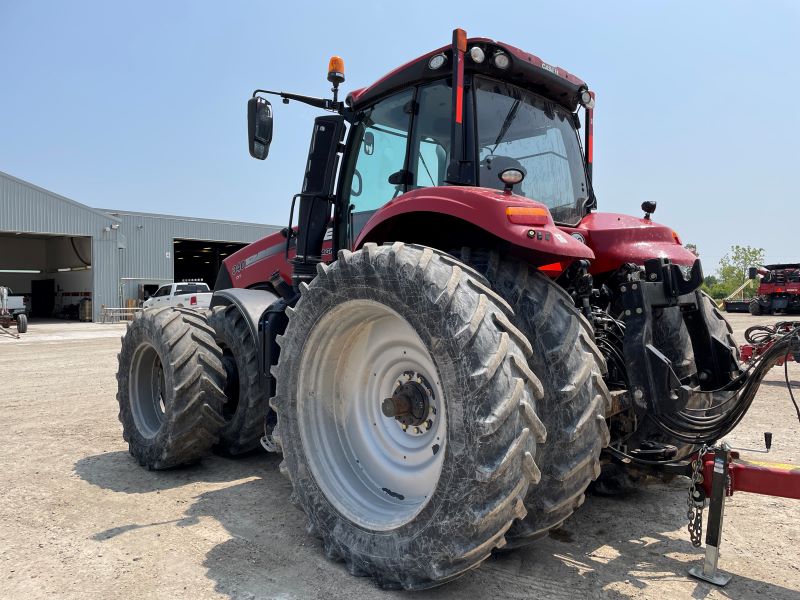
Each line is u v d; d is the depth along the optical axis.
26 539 2.92
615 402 2.70
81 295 29.38
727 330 3.65
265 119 3.80
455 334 2.18
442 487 2.17
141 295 29.23
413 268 2.37
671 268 2.80
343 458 2.84
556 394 2.38
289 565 2.63
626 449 2.99
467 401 2.12
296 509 3.33
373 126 3.72
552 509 2.37
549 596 2.36
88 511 3.30
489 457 2.07
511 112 3.35
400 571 2.32
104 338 16.78
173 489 3.68
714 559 2.48
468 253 2.80
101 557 2.72
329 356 2.85
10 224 25.39
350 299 2.61
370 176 3.71
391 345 2.79
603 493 3.54
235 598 2.35
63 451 4.55
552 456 2.36
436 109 3.29
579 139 3.88
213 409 3.90
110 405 6.39
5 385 7.80
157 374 4.34
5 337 17.28
